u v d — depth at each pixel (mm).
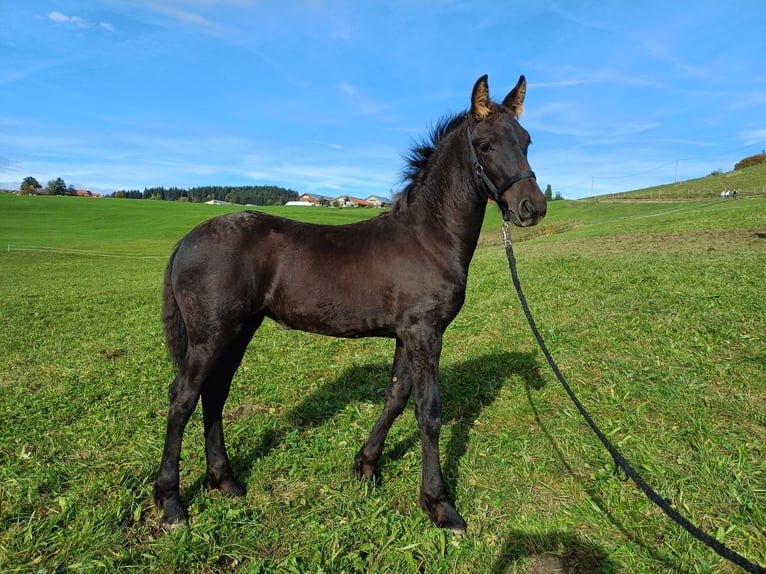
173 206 64625
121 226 44969
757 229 15000
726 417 3918
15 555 2727
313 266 3145
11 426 4402
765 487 3078
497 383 5070
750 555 2615
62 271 20750
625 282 8625
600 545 2764
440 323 3139
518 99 3344
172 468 3100
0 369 6340
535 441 3879
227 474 3404
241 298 3082
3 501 3211
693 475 3260
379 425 3514
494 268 12664
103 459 3838
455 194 3158
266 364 6336
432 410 3064
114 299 12664
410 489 3406
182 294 3066
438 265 3102
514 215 2914
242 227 3191
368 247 3182
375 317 3170
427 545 2809
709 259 10031
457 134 3209
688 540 2734
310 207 72562
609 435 3852
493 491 3307
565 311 7379
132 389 5449
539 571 2643
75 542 2820
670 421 3967
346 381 5543
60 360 6766
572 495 3203
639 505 3014
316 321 3205
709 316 6105
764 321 5707
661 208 38188
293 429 4375
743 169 68500
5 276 19078
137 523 3072
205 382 3127
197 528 2961
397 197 3375
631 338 5805
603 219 33781
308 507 3221
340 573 2629
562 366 5281
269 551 2838
